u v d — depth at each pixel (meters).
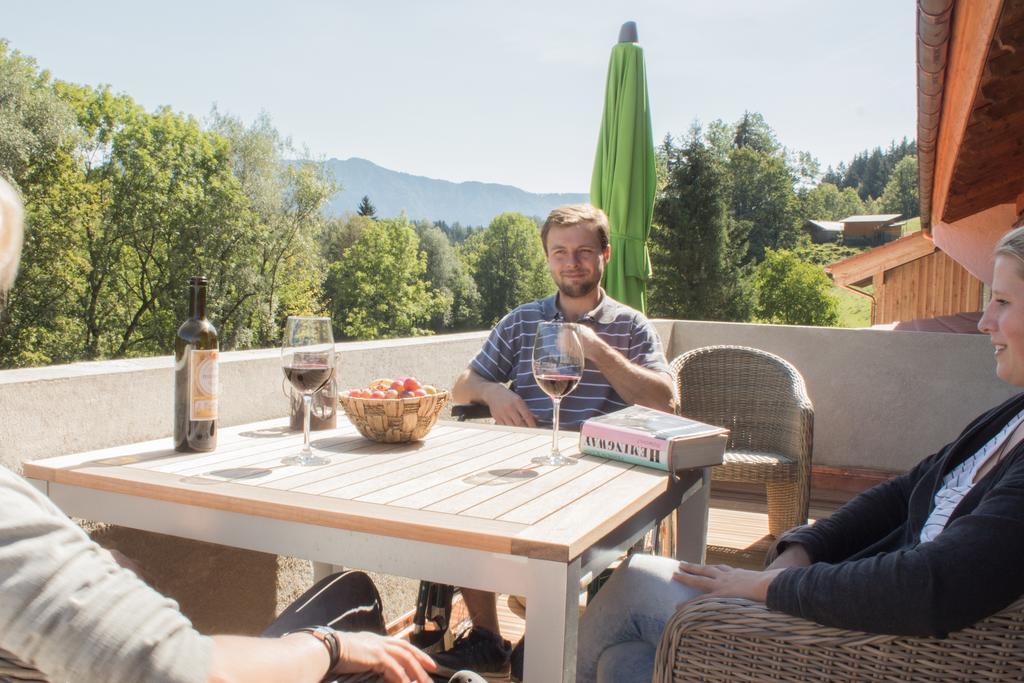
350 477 1.49
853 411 4.67
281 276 39.28
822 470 4.68
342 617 1.38
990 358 4.42
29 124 29.53
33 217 29.67
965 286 12.88
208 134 38.28
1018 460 1.11
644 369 2.40
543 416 2.53
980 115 3.05
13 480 0.77
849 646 1.08
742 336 4.88
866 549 1.55
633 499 1.37
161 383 1.99
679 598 1.44
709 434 1.64
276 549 1.34
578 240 2.54
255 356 2.28
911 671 1.06
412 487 1.42
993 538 1.01
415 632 1.99
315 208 39.84
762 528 3.89
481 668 1.89
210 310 36.50
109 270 34.41
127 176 35.75
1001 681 1.01
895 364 4.59
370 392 1.81
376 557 1.26
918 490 1.48
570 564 1.15
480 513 1.27
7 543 0.73
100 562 0.79
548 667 1.15
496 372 2.63
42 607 0.73
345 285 56.78
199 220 36.28
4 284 0.82
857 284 14.90
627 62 4.32
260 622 2.31
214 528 1.39
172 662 0.78
